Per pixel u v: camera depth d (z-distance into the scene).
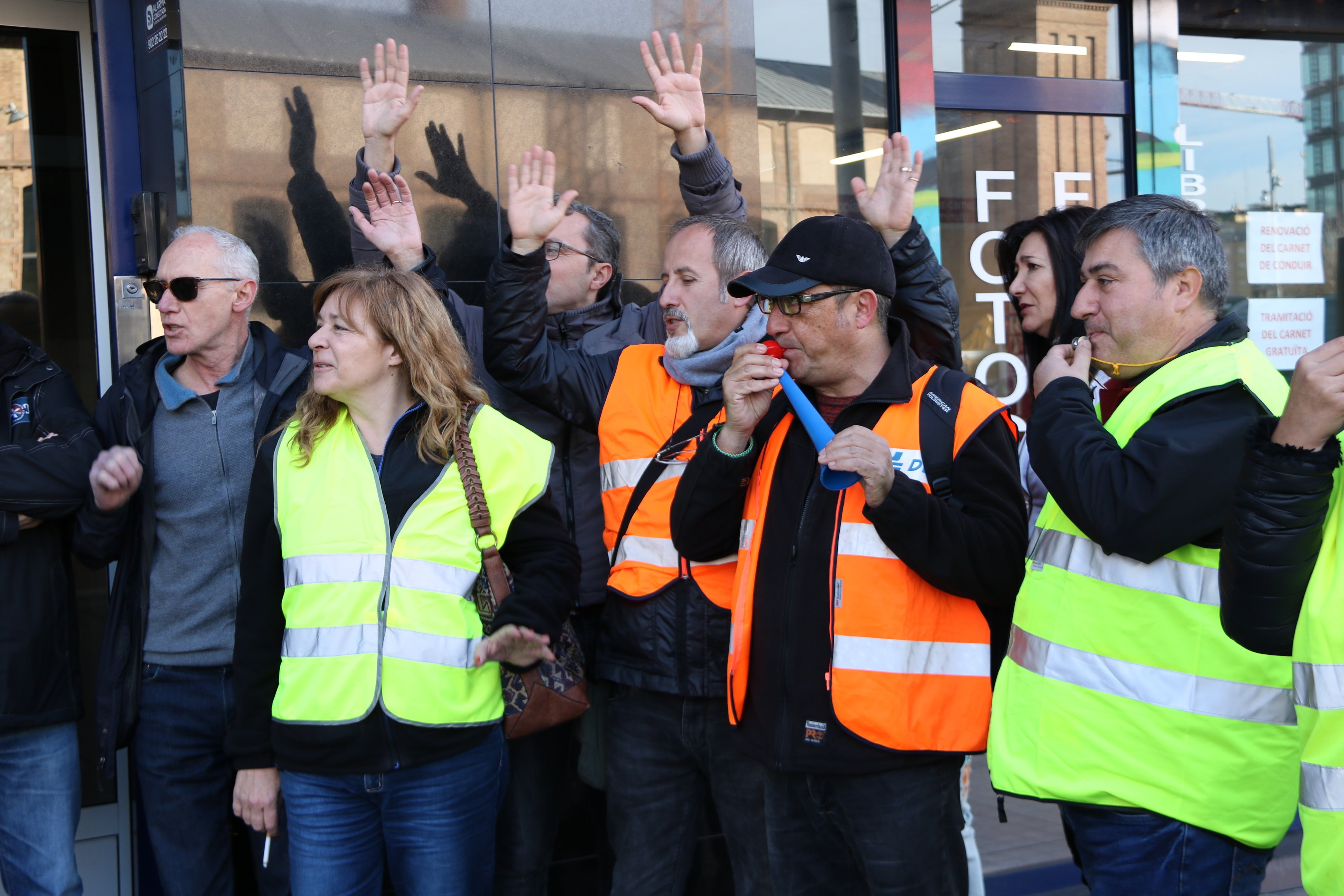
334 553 2.13
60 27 3.37
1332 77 5.11
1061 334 2.73
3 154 3.35
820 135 4.02
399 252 2.83
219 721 2.67
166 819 2.68
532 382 2.63
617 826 2.62
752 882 2.50
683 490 2.28
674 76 3.01
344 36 3.10
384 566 2.13
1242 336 1.96
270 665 2.23
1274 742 1.81
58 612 2.60
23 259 3.39
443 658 2.13
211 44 2.95
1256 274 5.03
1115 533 1.81
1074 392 1.99
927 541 1.97
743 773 2.45
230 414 2.68
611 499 2.61
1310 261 5.12
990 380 4.47
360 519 2.15
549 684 2.34
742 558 2.25
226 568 2.66
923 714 2.05
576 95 3.39
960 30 4.37
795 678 2.09
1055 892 3.60
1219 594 1.79
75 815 2.68
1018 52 4.48
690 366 2.57
